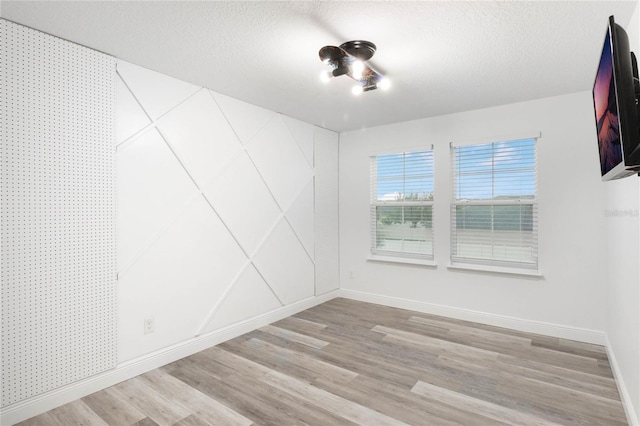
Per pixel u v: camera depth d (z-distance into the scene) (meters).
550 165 3.36
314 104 3.57
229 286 3.32
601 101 1.61
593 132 3.16
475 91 3.18
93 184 2.33
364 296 4.64
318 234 4.51
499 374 2.61
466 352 3.01
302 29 2.08
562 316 3.32
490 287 3.71
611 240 2.77
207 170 3.11
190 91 2.97
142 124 2.64
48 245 2.13
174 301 2.86
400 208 4.43
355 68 2.25
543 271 3.40
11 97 1.98
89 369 2.32
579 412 2.12
